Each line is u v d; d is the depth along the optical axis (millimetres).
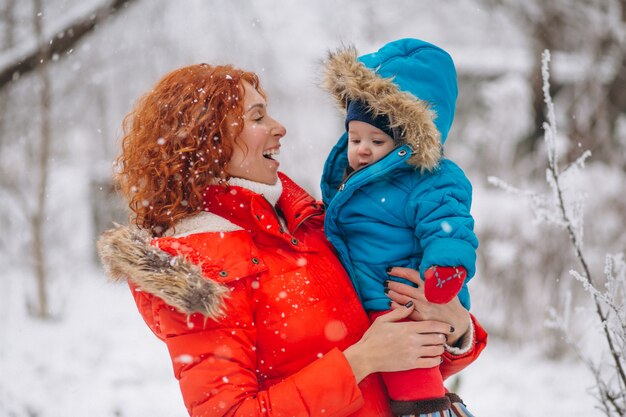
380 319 2301
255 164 2375
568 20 10969
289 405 2088
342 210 2559
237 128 2338
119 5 7930
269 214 2361
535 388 6328
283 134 2490
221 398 2092
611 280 2943
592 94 10188
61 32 7941
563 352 7234
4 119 9672
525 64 12609
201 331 2156
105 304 9609
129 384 6301
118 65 10195
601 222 7469
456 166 2539
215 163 2314
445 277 2268
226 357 2139
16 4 9188
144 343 7777
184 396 2172
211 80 2361
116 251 2166
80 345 7609
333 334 2289
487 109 12477
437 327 2309
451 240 2312
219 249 2238
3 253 10117
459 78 12914
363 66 2482
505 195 8273
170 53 9922
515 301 7699
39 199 9148
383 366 2215
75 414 5453
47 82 8953
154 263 2137
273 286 2266
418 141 2387
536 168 9602
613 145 10062
